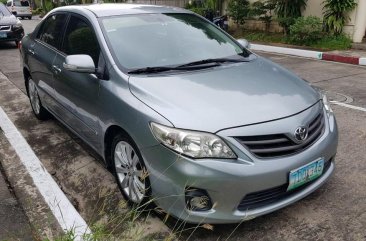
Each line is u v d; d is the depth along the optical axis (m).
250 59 3.88
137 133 2.90
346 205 3.18
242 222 2.98
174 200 2.73
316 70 8.21
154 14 4.16
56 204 3.38
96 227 2.78
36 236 2.95
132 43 3.67
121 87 3.22
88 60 3.42
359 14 10.09
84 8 4.30
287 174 2.71
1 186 3.77
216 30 4.34
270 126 2.72
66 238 2.56
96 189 3.65
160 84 3.13
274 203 2.78
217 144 2.61
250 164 2.61
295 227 2.95
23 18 30.86
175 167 2.65
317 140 2.98
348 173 3.67
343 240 2.78
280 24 11.56
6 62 10.28
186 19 4.27
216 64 3.62
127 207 3.29
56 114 4.77
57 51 4.48
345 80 7.20
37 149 4.62
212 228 2.68
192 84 3.14
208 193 2.63
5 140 4.92
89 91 3.59
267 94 3.04
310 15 11.15
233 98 2.93
